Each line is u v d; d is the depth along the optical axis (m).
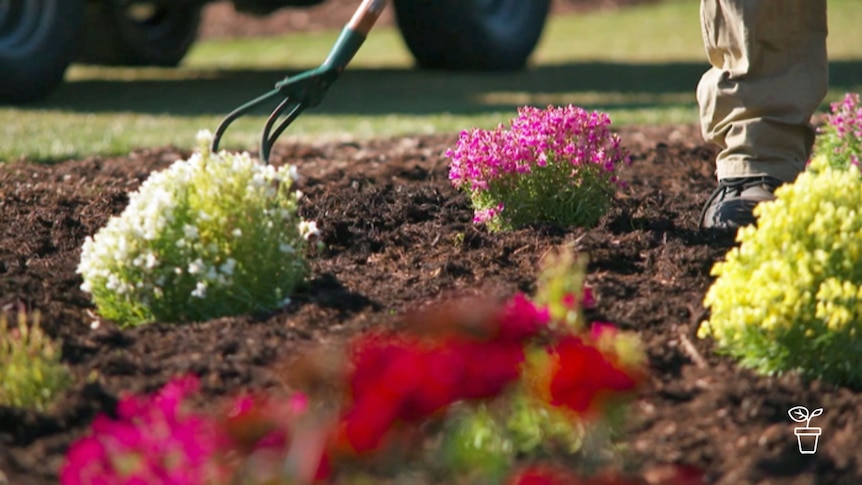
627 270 5.29
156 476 3.06
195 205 4.71
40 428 3.74
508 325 3.43
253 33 24.17
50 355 4.02
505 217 5.93
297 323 4.61
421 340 3.77
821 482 3.54
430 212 6.35
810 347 4.15
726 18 5.89
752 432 3.79
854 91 13.72
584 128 5.98
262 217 4.77
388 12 25.89
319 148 9.04
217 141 5.75
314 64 18.66
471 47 16.52
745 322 4.16
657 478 3.53
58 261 5.55
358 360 3.63
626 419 3.75
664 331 4.59
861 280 4.23
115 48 16.81
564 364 3.29
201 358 4.24
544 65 18.20
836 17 24.97
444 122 10.95
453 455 3.40
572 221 5.92
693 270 5.18
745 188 5.89
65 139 9.50
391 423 3.18
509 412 3.49
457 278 5.22
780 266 4.20
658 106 12.52
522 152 5.87
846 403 3.95
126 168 7.84
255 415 3.46
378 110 12.48
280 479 3.13
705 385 4.12
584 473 3.49
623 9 28.03
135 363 4.21
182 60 18.41
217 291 4.68
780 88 5.85
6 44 12.23
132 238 4.68
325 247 5.84
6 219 6.30
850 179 4.53
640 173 7.93
